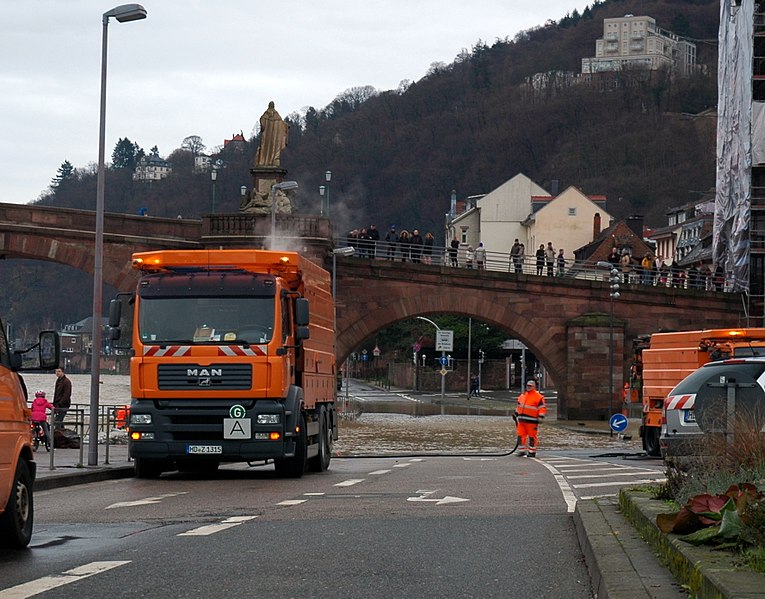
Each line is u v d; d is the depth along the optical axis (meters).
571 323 68.88
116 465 24.97
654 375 34.84
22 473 11.05
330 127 172.75
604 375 68.81
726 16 78.50
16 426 10.98
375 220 167.38
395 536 11.64
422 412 74.75
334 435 27.59
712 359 32.09
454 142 173.62
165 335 21.64
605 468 25.64
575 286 69.50
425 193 169.00
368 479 21.62
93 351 25.16
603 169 171.62
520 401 34.03
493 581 8.82
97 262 26.17
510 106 177.62
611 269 69.69
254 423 21.39
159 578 8.95
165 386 21.50
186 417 21.55
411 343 125.38
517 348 114.31
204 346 21.50
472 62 189.00
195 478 22.81
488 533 11.90
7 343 11.25
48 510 15.25
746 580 5.80
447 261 70.81
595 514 11.27
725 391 13.31
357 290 67.00
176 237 62.22
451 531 12.08
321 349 25.84
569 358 68.75
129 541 11.38
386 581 8.82
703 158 169.62
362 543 11.07
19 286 161.88
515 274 68.88
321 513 14.20
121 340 24.22
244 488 19.34
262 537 11.57
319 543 11.08
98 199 26.59
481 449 41.06
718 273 79.81
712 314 71.06
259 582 8.77
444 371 94.31
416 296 67.62
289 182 55.94
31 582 8.78
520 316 69.06
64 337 160.62
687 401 18.59
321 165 168.12
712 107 181.12
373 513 14.16
